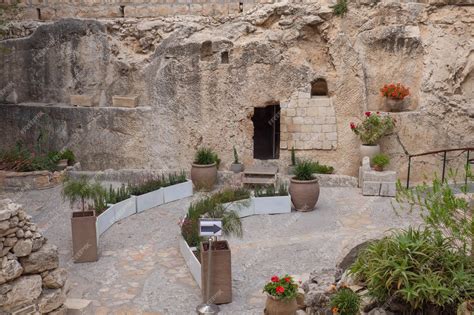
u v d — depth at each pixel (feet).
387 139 50.75
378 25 50.83
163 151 53.26
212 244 29.91
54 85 56.80
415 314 24.06
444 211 24.82
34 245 24.47
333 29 51.19
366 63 51.70
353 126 49.55
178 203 46.57
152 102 52.75
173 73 51.57
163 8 55.52
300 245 36.70
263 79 51.39
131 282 32.07
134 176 52.01
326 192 48.47
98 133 54.19
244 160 52.90
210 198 41.32
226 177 50.49
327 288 26.73
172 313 28.43
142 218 42.91
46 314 24.64
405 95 49.83
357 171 51.78
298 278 30.07
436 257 24.38
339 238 37.52
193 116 52.31
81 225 34.65
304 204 43.42
